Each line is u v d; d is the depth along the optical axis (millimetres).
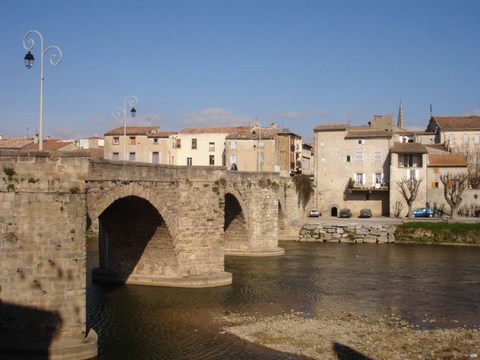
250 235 71062
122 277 49188
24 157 29234
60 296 29672
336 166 105188
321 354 31562
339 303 44375
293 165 133250
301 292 48250
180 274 48094
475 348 32781
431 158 102750
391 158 100812
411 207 99062
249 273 57469
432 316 40594
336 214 104750
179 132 116312
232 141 111312
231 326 37094
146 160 111375
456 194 96500
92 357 29797
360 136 104125
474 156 115938
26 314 29297
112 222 47375
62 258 29688
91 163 34844
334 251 76250
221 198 50406
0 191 28891
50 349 28922
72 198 29891
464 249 79000
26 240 29266
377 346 33031
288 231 89438
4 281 29062
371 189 102062
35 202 29344
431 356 31281
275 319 39031
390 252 75562
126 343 33250
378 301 45312
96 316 39031
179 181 47062
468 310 42531
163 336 34688
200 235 48844
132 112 52500
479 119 123250
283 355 31359
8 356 28766
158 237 47219
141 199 41562
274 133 118875
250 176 70000
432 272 59594
